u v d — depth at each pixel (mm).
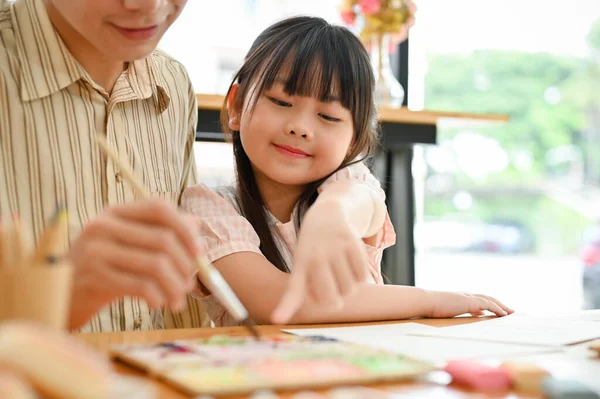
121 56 1076
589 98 3457
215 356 621
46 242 558
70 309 717
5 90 1128
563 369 660
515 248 3518
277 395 532
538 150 3506
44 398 444
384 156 2080
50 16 1167
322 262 724
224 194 1312
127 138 1229
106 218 690
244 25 2330
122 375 583
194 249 671
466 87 3121
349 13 2088
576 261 3557
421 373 595
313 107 1242
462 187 3449
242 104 1311
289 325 952
